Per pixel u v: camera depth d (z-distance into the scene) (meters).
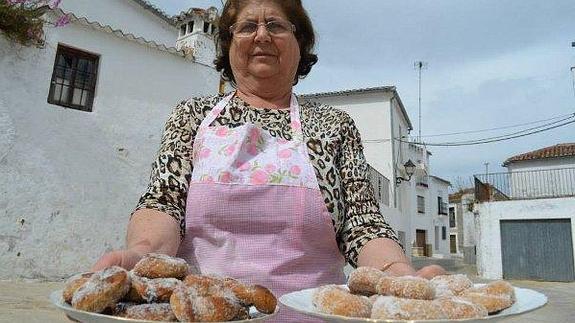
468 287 1.26
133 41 10.05
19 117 8.21
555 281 17.89
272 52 1.83
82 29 9.24
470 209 29.91
